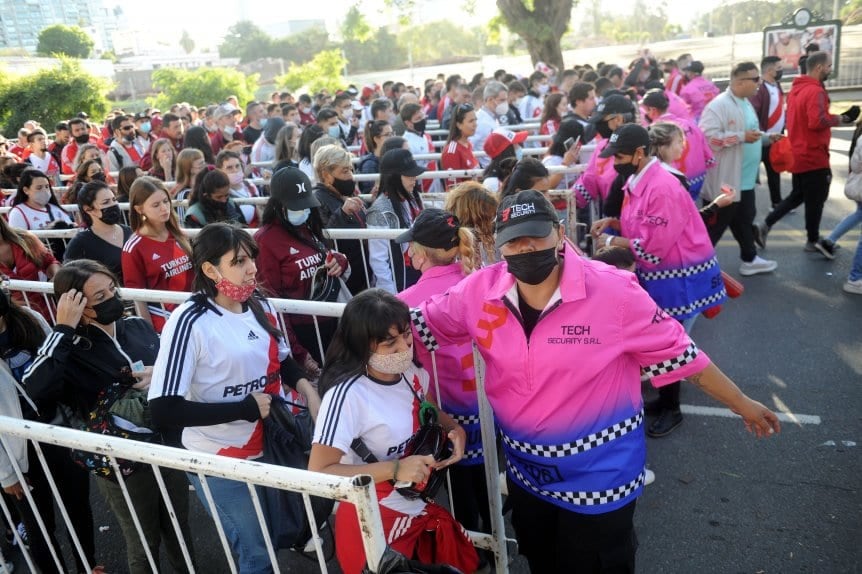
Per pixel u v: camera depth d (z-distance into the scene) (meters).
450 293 2.48
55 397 2.72
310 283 3.83
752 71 6.11
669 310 4.13
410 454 2.27
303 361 3.49
